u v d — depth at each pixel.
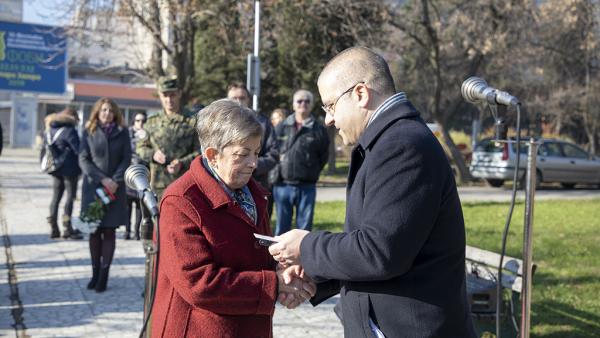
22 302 5.61
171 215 2.33
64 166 8.48
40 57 23.09
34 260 7.29
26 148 35.34
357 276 2.12
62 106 37.81
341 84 2.28
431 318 2.16
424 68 25.56
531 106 28.83
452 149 21.36
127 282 6.37
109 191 5.81
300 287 2.38
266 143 6.47
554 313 5.48
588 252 8.38
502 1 19.30
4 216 10.72
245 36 16.53
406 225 2.06
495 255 4.57
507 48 20.70
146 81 20.94
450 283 2.21
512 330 4.31
